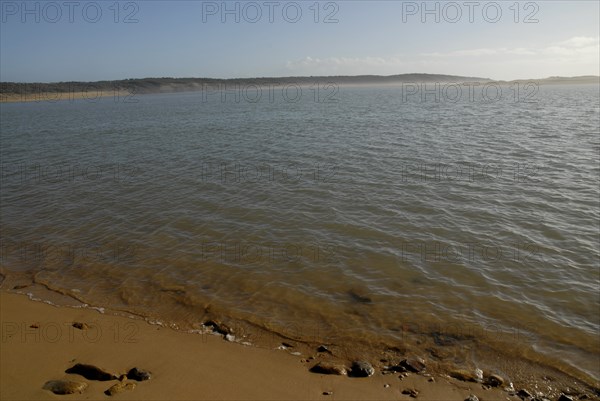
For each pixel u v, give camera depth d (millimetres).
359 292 10219
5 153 30547
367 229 13969
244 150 28406
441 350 8109
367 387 6926
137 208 16500
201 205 16594
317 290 10312
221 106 76000
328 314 9328
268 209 15977
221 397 6535
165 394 6543
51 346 7879
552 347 8266
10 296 10125
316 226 14266
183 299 9961
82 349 7805
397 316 9242
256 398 6551
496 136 32438
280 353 7914
